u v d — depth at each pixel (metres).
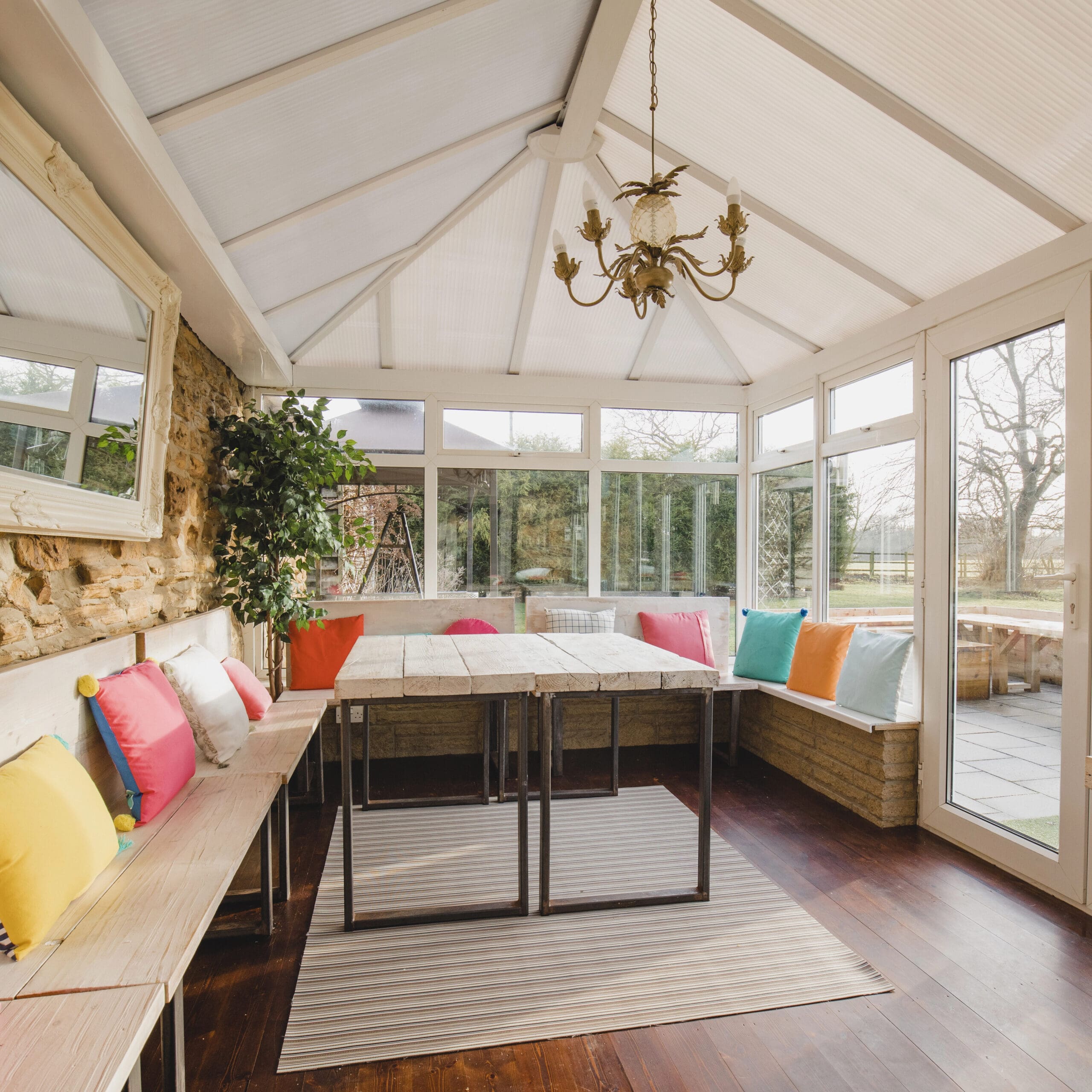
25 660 1.75
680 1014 1.85
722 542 5.00
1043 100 2.12
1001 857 2.73
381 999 1.90
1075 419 2.45
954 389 3.08
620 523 4.84
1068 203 2.40
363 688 2.27
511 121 2.85
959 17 2.03
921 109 2.37
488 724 3.46
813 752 3.73
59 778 1.52
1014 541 2.74
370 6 1.85
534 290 4.05
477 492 4.61
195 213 2.22
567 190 3.48
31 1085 0.97
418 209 3.25
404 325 4.25
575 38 2.48
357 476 4.46
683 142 3.04
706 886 2.47
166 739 2.05
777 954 2.13
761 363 4.64
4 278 1.55
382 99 2.27
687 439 4.94
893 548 3.47
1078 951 2.16
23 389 1.64
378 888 2.55
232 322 3.02
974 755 2.93
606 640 3.26
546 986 1.96
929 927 2.29
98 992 1.18
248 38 1.77
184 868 1.65
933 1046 1.74
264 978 2.01
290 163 2.38
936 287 3.13
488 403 4.63
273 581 3.45
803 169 2.89
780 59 2.44
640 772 4.03
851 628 3.70
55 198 1.72
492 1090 1.58
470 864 2.76
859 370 3.76
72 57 1.42
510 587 4.65
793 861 2.80
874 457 3.65
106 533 2.10
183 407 3.02
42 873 1.33
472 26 2.12
